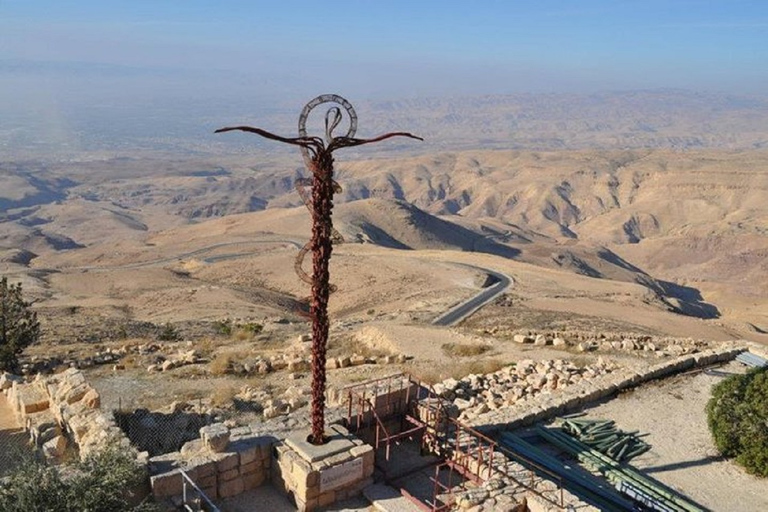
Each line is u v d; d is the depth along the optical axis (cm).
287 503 1708
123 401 2462
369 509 1709
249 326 4847
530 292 9362
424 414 2086
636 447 2112
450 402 2331
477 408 2281
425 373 2897
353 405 2061
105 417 1906
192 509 1539
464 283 9925
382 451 2014
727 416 2103
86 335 4491
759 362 2973
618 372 2703
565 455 2073
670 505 1773
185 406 2353
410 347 3566
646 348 3375
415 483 1847
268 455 1770
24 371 3005
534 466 1884
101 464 1504
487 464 1830
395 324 4888
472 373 2898
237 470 1714
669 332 6588
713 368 2919
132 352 3416
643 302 9644
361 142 1677
